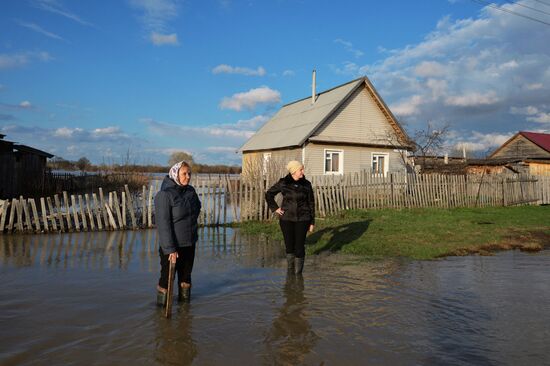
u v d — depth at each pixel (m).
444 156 30.12
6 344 3.76
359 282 6.05
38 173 23.31
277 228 11.23
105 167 35.28
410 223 11.70
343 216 13.12
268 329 4.21
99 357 3.53
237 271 6.72
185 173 4.90
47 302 4.97
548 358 3.60
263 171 14.38
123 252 8.01
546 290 5.73
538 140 42.50
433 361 3.52
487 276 6.46
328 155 21.77
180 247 4.86
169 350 3.69
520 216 14.20
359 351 3.71
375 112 22.92
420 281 6.13
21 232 9.86
